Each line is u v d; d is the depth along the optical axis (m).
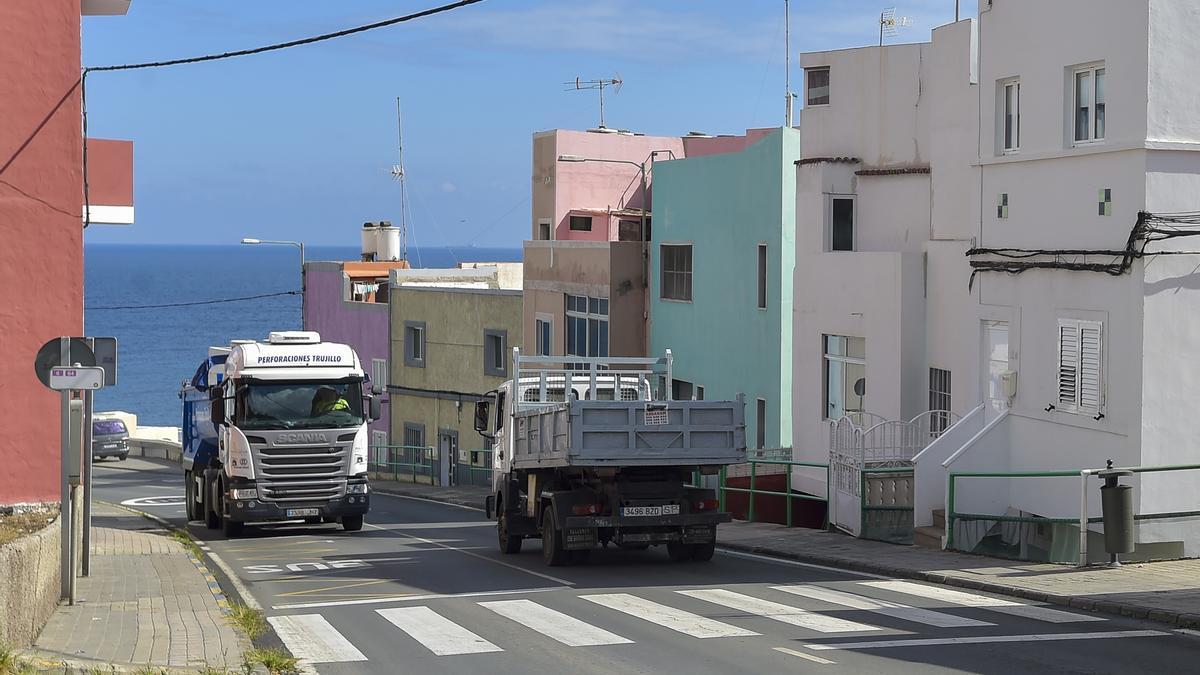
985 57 23.86
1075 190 21.31
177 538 29.11
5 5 19.80
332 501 30.81
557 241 46.84
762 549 24.02
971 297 24.53
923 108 30.33
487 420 27.03
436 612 16.84
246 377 30.34
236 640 14.61
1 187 19.80
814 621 15.23
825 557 22.03
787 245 34.56
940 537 22.48
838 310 30.11
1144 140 19.62
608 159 51.69
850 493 25.56
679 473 21.98
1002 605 16.44
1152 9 19.66
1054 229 21.91
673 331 41.12
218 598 18.23
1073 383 21.39
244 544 28.86
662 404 20.95
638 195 52.53
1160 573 18.19
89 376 16.59
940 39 28.48
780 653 13.15
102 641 14.40
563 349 46.69
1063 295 21.61
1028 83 22.61
